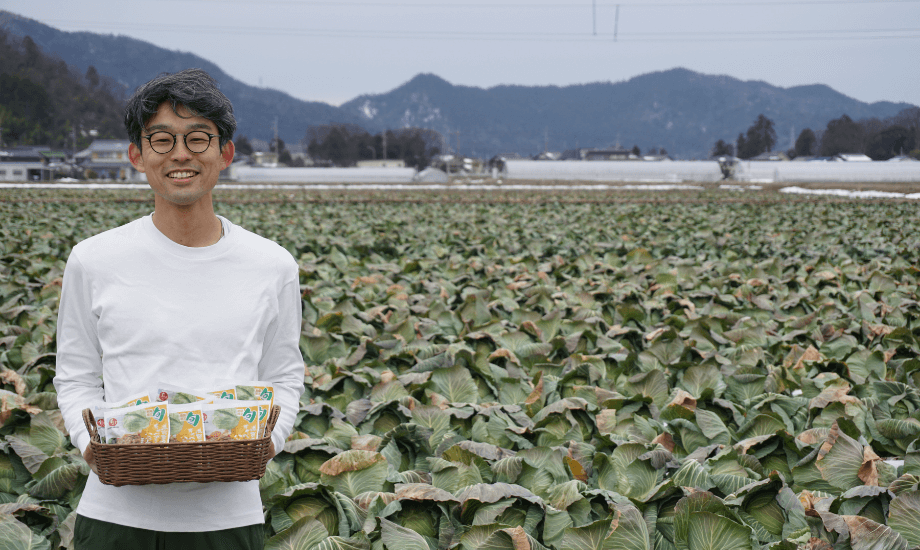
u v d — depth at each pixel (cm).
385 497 410
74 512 403
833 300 954
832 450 460
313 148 17075
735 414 564
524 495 400
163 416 231
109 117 18862
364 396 597
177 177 242
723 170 9606
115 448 226
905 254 1453
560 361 716
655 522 405
